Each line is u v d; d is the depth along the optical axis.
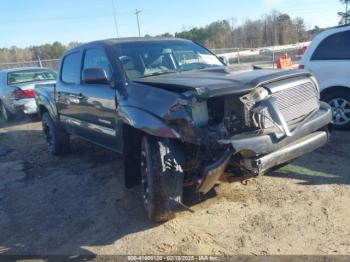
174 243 3.75
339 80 6.82
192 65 5.23
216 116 3.72
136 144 4.43
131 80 4.61
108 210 4.66
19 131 10.45
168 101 3.75
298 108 4.05
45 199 5.26
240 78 3.90
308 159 5.53
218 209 4.32
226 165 3.59
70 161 6.91
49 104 7.01
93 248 3.86
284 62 21.67
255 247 3.55
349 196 4.30
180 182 3.81
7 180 6.20
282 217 4.01
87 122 5.66
